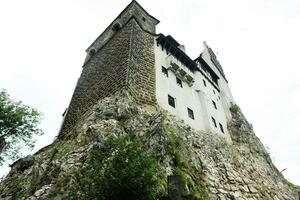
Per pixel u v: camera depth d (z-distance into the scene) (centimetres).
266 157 3209
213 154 2206
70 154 1558
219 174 1950
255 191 2059
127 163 1045
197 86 2984
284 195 2547
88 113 2111
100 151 1176
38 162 1806
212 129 2653
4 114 1955
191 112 2583
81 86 2836
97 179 1023
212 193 1656
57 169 1485
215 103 3209
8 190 1641
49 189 1319
